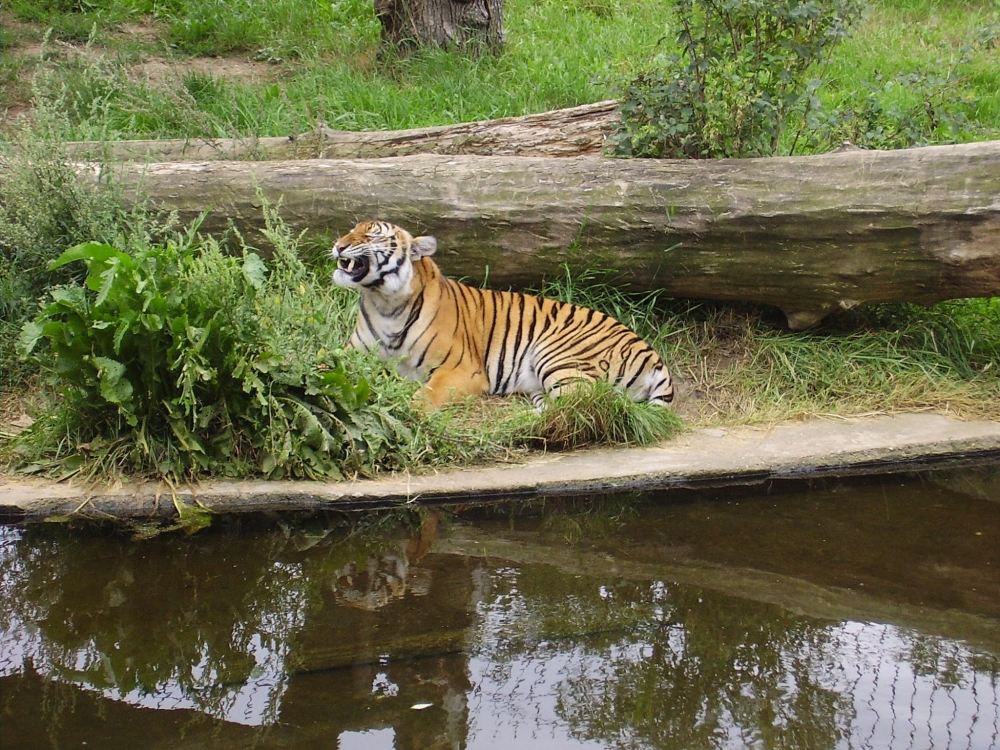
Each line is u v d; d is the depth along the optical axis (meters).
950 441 8.12
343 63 14.95
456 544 6.86
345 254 8.35
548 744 4.76
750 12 9.42
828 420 8.60
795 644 5.64
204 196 9.62
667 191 9.27
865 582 6.32
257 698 5.06
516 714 4.99
